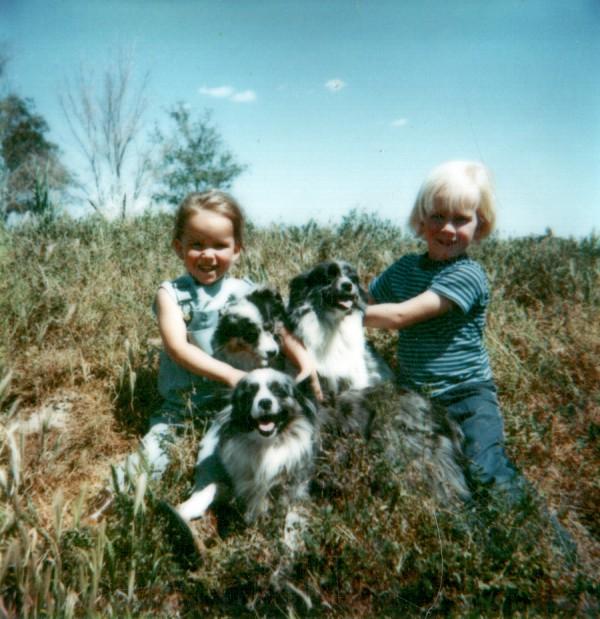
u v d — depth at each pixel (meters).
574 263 6.01
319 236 7.04
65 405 4.43
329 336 4.44
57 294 5.23
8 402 4.36
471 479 3.35
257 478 3.39
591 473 3.34
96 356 4.85
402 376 4.36
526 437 3.58
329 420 3.59
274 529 2.95
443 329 4.03
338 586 2.77
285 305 4.77
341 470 3.26
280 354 4.63
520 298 5.92
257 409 3.29
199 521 3.35
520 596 2.59
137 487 2.85
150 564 2.83
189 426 3.82
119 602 2.60
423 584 2.69
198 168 28.86
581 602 2.54
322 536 2.82
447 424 3.61
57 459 3.82
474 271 4.01
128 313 5.22
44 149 22.89
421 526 2.84
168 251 6.74
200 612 2.72
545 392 4.30
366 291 4.84
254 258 6.08
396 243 6.90
